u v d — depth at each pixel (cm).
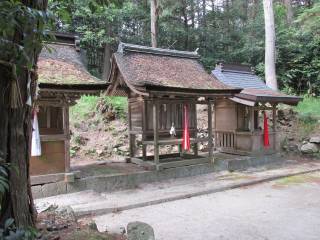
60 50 841
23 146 308
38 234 327
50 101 731
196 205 673
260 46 1869
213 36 2047
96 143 1173
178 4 1805
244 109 1146
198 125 1374
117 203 664
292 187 816
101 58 1958
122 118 1306
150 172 879
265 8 1583
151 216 605
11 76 285
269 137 1166
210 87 939
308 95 1734
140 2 1997
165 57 1028
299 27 1950
